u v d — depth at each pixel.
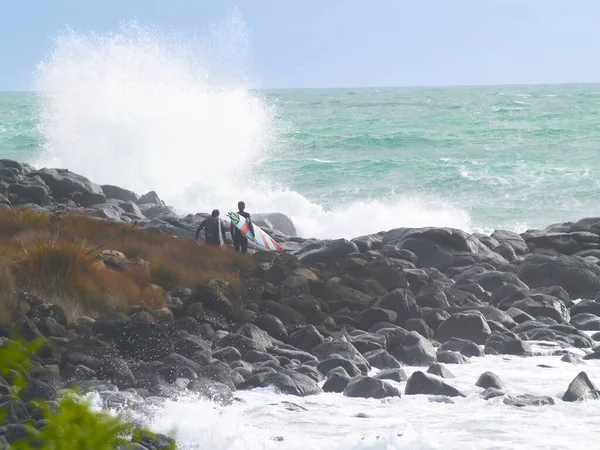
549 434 34.91
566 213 151.75
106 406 35.12
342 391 43.78
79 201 119.00
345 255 90.62
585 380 42.44
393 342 55.19
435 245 90.88
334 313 65.62
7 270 54.06
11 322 48.06
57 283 55.84
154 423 33.75
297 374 44.50
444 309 64.94
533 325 62.34
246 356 49.00
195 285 66.38
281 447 32.28
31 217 79.88
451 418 37.88
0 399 32.94
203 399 39.06
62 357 43.12
